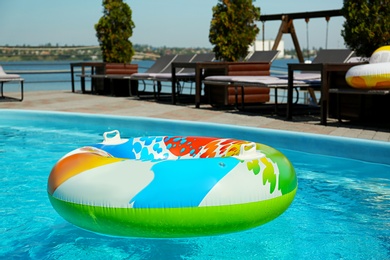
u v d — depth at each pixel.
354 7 7.55
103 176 2.87
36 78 16.25
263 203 2.89
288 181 3.08
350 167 5.16
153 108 9.27
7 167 5.34
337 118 7.46
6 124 8.41
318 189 4.42
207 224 2.80
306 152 5.86
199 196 2.74
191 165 2.87
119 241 3.18
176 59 11.90
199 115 8.16
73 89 13.21
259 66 9.56
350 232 3.37
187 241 3.17
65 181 2.95
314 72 9.35
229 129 6.60
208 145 3.71
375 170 5.04
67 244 3.16
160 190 2.74
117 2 12.88
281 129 6.45
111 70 12.09
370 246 3.12
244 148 3.19
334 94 7.56
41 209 3.90
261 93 9.52
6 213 3.81
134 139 3.88
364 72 6.30
